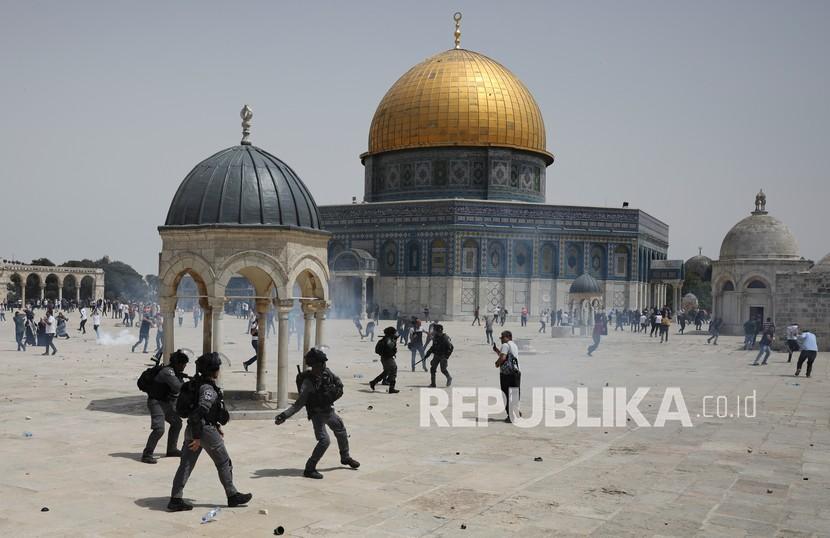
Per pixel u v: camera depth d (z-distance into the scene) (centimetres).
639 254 7875
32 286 14500
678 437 1550
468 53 8262
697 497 1098
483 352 3706
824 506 1059
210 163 1900
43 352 3388
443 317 7375
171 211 1889
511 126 7888
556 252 7600
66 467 1219
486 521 971
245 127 1992
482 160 7856
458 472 1225
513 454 1368
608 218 7731
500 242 7462
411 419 1725
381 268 7688
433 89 7912
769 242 5916
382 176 8250
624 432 1598
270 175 1881
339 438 1230
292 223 1855
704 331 6481
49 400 1912
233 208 1811
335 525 945
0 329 5412
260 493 1084
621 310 7744
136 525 933
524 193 8056
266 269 1797
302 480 1159
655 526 962
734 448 1444
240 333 4972
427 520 971
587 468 1266
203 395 1003
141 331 3422
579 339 4994
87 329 5284
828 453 1405
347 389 2245
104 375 2470
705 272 11281
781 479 1207
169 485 1124
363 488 1120
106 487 1103
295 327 5091
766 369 3039
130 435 1480
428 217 7475
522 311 6788
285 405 1784
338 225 7894
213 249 1783
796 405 2020
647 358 3528
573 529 945
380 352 2188
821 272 4144
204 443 1009
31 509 990
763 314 5872
